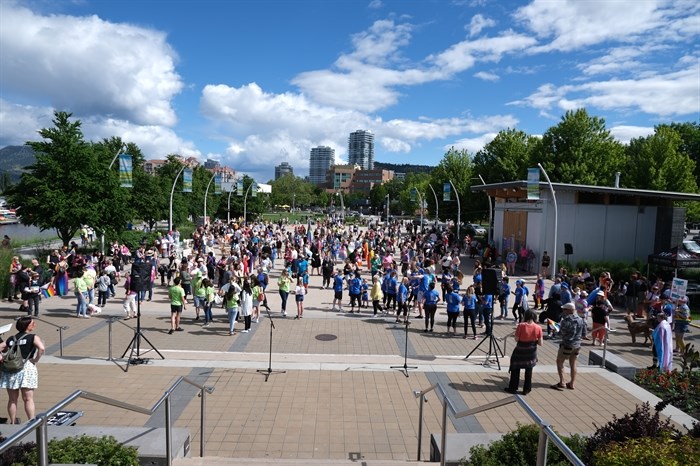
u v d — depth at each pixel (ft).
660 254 72.95
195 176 235.61
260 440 26.68
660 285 61.67
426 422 29.22
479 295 55.06
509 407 31.60
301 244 118.32
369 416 30.04
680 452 15.17
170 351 43.21
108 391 33.30
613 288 82.12
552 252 104.06
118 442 20.58
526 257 106.63
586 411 31.09
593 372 39.40
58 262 73.10
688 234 213.87
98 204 96.27
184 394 33.06
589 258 105.19
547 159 151.74
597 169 148.87
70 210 92.07
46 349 43.39
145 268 40.70
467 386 35.68
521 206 111.86
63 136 95.96
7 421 26.12
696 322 62.49
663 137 159.74
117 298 68.95
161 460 20.56
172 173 220.23
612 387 35.70
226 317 58.75
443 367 40.01
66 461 16.99
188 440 23.44
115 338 47.75
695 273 85.25
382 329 54.13
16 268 65.62
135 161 193.47
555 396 33.73
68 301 65.98
